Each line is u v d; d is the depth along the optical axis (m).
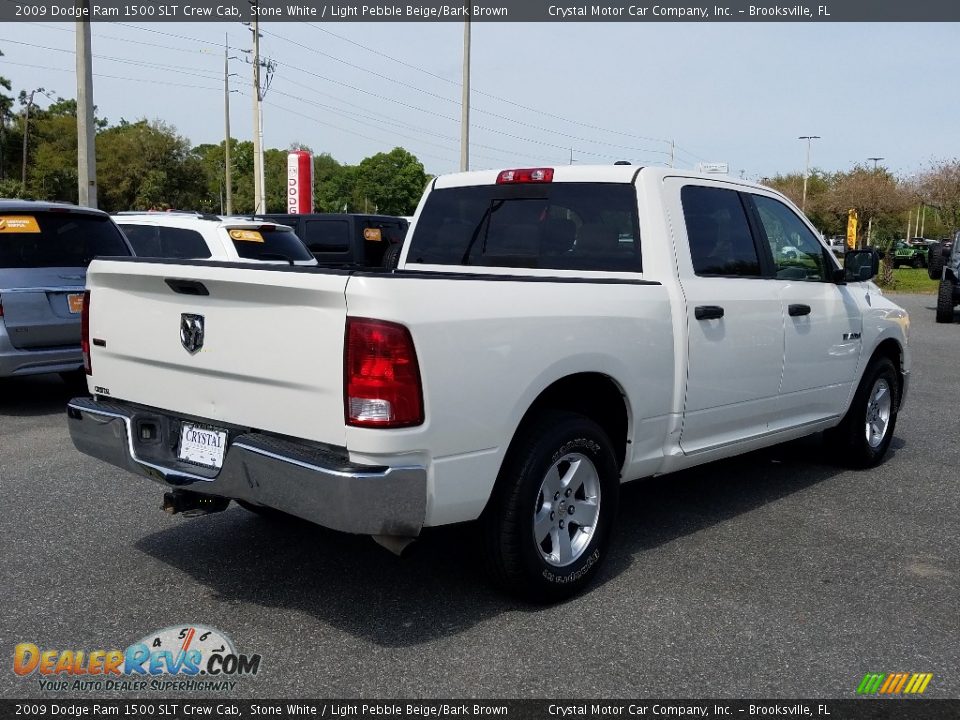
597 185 4.78
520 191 5.07
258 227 9.84
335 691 3.16
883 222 46.84
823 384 5.66
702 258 4.73
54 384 9.41
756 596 4.04
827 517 5.24
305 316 3.29
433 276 3.34
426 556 4.46
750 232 5.14
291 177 30.50
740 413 4.96
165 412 3.88
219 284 3.48
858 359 6.01
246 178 97.56
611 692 3.18
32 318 7.53
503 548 3.69
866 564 4.46
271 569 4.25
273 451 3.31
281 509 3.33
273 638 3.55
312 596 3.96
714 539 4.81
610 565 4.40
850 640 3.61
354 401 3.18
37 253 7.69
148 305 3.84
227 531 4.78
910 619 3.82
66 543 4.56
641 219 4.60
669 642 3.56
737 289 4.85
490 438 3.50
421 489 3.29
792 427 5.50
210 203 65.56
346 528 3.18
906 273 41.81
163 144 59.81
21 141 61.12
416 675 3.28
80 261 7.94
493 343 3.47
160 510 5.10
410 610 3.82
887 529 5.03
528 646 3.51
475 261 5.20
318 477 3.18
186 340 3.69
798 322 5.32
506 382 3.53
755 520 5.16
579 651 3.47
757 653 3.48
